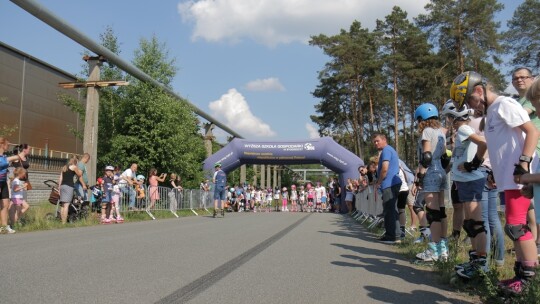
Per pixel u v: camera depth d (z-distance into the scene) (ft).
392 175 25.58
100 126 67.46
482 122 13.57
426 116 18.34
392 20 114.93
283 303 11.58
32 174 86.17
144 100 64.39
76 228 33.32
